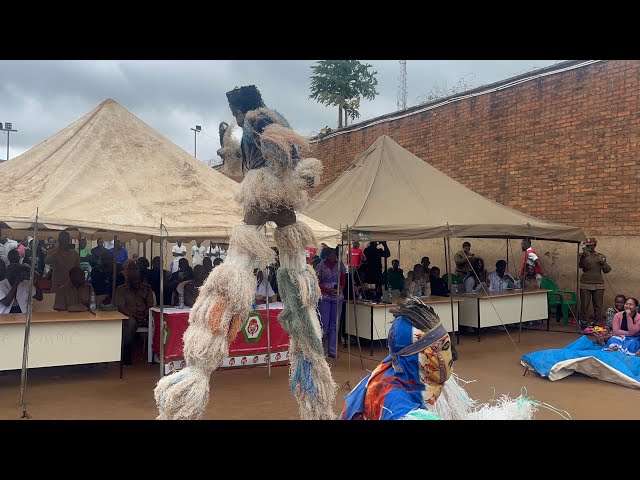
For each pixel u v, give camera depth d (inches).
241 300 119.0
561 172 482.6
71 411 223.9
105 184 263.3
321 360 132.9
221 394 254.8
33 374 291.6
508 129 527.8
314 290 134.6
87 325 267.6
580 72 468.8
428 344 91.3
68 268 340.5
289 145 128.3
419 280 415.2
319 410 131.3
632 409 232.4
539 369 290.0
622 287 438.9
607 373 278.4
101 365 312.5
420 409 85.0
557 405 238.2
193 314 120.3
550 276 503.8
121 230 240.8
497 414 92.9
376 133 679.1
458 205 383.2
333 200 395.2
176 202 268.4
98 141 285.3
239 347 301.3
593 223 458.6
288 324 132.0
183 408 112.0
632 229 433.4
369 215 351.3
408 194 382.0
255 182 126.9
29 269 300.7
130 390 258.5
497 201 536.7
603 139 451.8
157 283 382.3
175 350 284.7
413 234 339.0
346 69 860.0
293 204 132.8
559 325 473.7
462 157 573.6
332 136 742.5
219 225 259.1
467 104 568.4
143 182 274.2
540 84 499.8
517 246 531.2
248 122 134.0
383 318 356.5
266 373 298.2
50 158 282.0
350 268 361.1
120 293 330.0
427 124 613.6
